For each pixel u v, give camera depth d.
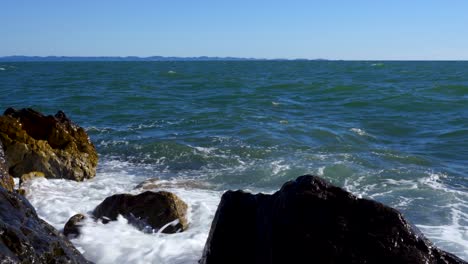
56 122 12.04
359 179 11.36
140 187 10.30
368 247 4.48
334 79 52.78
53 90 36.31
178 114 22.62
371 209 4.69
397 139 16.77
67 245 5.53
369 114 22.72
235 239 5.09
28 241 4.95
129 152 14.52
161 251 6.71
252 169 12.19
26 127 11.94
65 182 10.81
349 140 16.12
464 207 9.34
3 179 8.69
